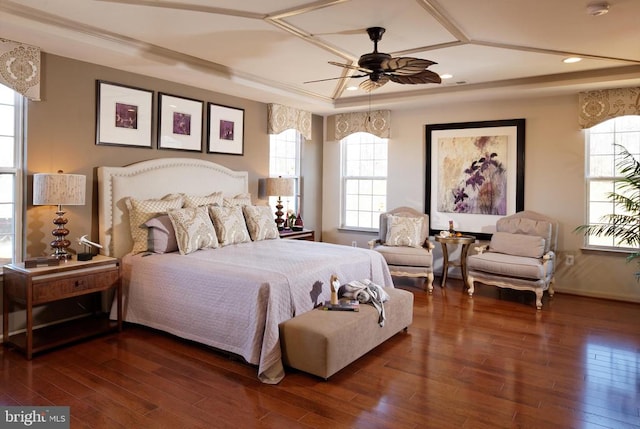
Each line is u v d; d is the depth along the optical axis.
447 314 4.29
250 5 2.90
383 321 3.27
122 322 3.76
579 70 4.50
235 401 2.53
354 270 3.83
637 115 4.66
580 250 5.09
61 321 3.80
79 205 3.88
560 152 5.18
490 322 4.04
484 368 3.01
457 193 5.87
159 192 4.36
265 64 4.41
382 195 6.56
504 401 2.55
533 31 3.34
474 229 5.77
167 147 4.61
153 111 4.46
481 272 4.89
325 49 3.87
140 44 3.70
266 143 5.91
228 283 3.12
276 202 6.21
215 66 4.41
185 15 3.08
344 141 6.89
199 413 2.39
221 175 5.07
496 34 3.42
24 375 2.84
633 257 4.38
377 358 3.18
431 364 3.08
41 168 3.61
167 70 4.15
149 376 2.85
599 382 2.81
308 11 3.00
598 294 5.00
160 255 3.80
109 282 3.58
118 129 4.15
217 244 4.15
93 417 2.34
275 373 2.80
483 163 5.66
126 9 2.97
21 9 2.93
